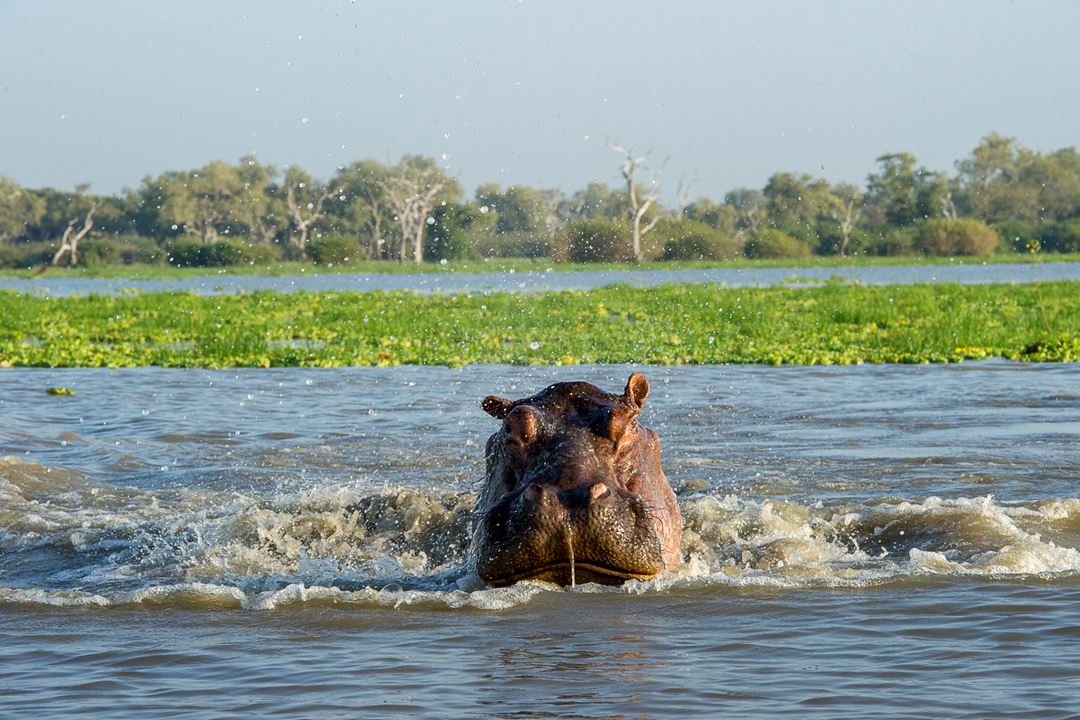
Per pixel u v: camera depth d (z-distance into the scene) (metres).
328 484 29.22
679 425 37.56
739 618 17.39
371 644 16.45
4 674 15.40
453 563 22.28
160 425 39.25
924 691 14.12
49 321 96.69
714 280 184.88
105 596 19.23
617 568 17.98
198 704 14.10
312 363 60.44
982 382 49.16
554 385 20.30
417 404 44.03
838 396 44.78
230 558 22.77
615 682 14.60
